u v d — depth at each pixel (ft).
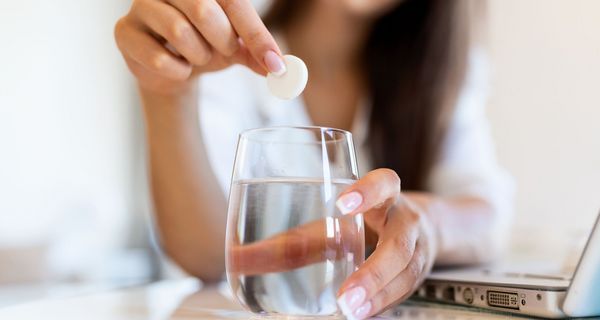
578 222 4.49
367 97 3.74
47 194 4.93
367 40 3.73
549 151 4.65
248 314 1.57
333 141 1.39
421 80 3.63
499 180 3.39
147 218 5.86
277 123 3.64
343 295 1.33
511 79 4.84
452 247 2.07
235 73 3.53
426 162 3.53
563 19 4.52
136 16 1.74
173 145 2.63
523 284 1.46
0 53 4.61
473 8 3.92
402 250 1.43
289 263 1.32
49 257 4.91
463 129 3.63
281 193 1.34
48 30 5.02
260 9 4.16
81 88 5.29
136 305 1.74
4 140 4.62
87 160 5.32
